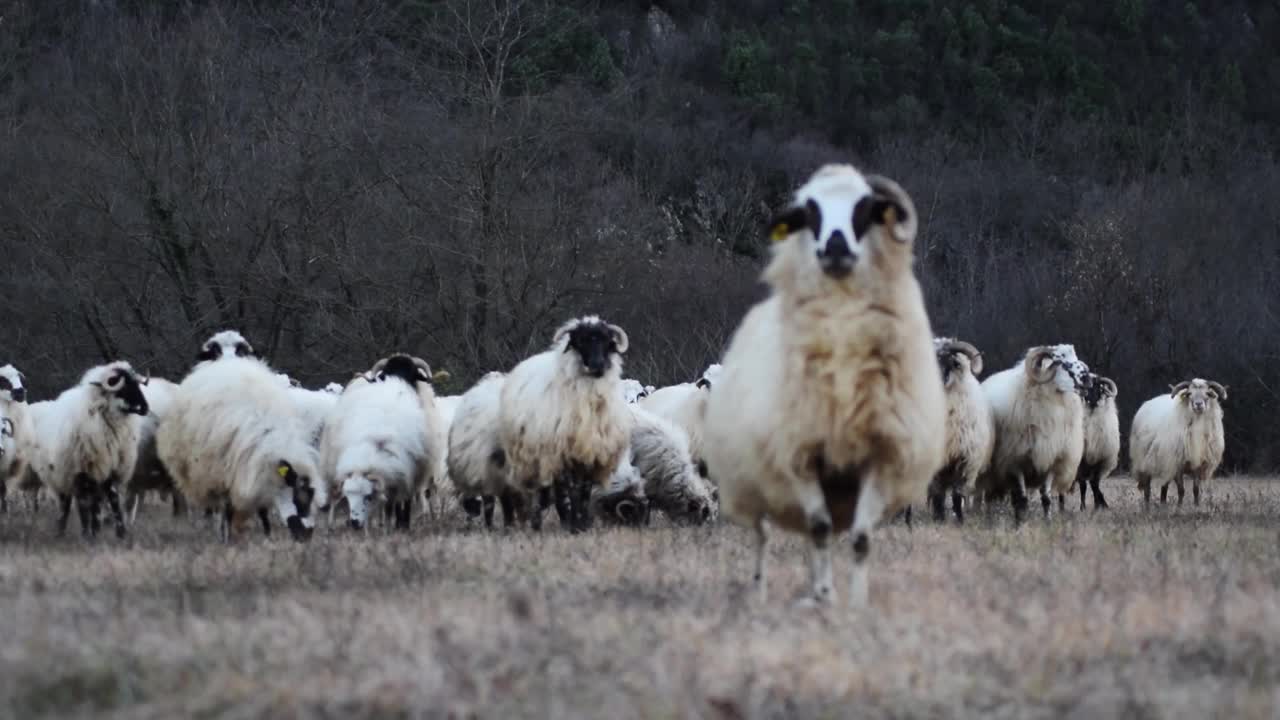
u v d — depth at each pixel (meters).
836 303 9.35
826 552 9.55
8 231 36.97
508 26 43.97
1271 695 6.71
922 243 52.50
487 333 35.81
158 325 38.16
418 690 6.88
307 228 36.81
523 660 7.43
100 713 6.93
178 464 16.88
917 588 10.31
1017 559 12.47
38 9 43.72
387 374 19.77
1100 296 48.06
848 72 66.19
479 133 35.97
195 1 46.12
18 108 40.28
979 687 7.03
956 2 72.62
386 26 43.47
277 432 16.52
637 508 20.59
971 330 47.91
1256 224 52.66
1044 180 58.03
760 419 9.59
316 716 6.68
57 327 38.34
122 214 37.38
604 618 8.61
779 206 57.81
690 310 43.81
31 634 8.36
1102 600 9.29
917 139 63.06
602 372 17.30
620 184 47.38
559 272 36.53
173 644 8.09
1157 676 7.21
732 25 69.31
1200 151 60.19
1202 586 9.92
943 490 19.86
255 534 17.58
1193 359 47.00
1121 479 39.50
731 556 13.27
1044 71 67.38
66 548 15.45
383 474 17.98
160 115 36.44
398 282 36.66
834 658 7.46
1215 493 30.75
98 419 17.69
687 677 6.95
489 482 19.59
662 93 60.50
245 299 37.00
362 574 11.62
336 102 37.62
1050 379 20.09
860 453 9.45
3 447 22.64
